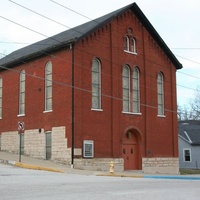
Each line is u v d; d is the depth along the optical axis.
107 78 30.28
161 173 32.91
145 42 34.06
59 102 28.75
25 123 32.12
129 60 32.34
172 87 35.94
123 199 11.35
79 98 27.94
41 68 30.98
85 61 28.77
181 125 57.88
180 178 25.31
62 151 27.88
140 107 32.66
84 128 27.95
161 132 34.16
